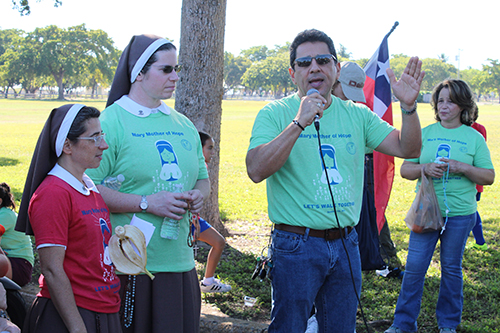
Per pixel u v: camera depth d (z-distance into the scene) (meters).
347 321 2.78
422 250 4.01
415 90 2.67
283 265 2.68
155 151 2.73
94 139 2.39
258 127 2.74
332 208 2.66
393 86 2.71
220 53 6.49
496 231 7.77
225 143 22.67
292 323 2.68
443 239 4.03
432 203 3.88
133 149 2.69
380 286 5.21
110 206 2.65
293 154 2.67
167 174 2.76
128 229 2.53
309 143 2.69
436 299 4.81
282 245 2.70
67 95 138.62
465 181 3.95
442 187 3.97
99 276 2.39
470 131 4.08
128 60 2.80
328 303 2.80
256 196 10.73
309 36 2.70
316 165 2.68
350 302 2.77
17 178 12.53
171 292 2.77
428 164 3.97
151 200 2.66
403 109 2.72
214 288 4.83
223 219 8.44
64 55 109.62
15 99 106.75
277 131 2.76
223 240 4.78
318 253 2.65
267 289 5.08
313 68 2.65
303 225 2.64
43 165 2.38
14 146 20.66
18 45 110.12
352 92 4.01
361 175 2.88
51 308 2.35
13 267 4.29
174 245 2.80
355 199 2.80
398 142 2.86
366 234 3.87
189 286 2.90
